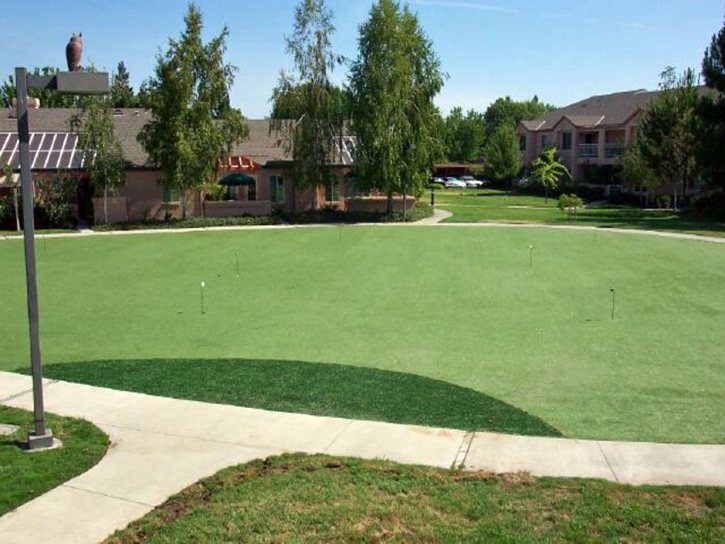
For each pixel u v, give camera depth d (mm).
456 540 5316
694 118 41938
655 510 5738
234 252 26422
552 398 9234
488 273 20406
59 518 5855
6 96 63281
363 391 9508
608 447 7316
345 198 46531
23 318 14797
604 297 16547
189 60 37250
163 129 37750
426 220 41062
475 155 103500
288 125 43625
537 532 5414
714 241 28391
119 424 8109
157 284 19047
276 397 9227
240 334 13102
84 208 40781
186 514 5840
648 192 51594
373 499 6027
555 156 67875
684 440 7676
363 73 41406
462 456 7109
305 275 20391
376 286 18359
